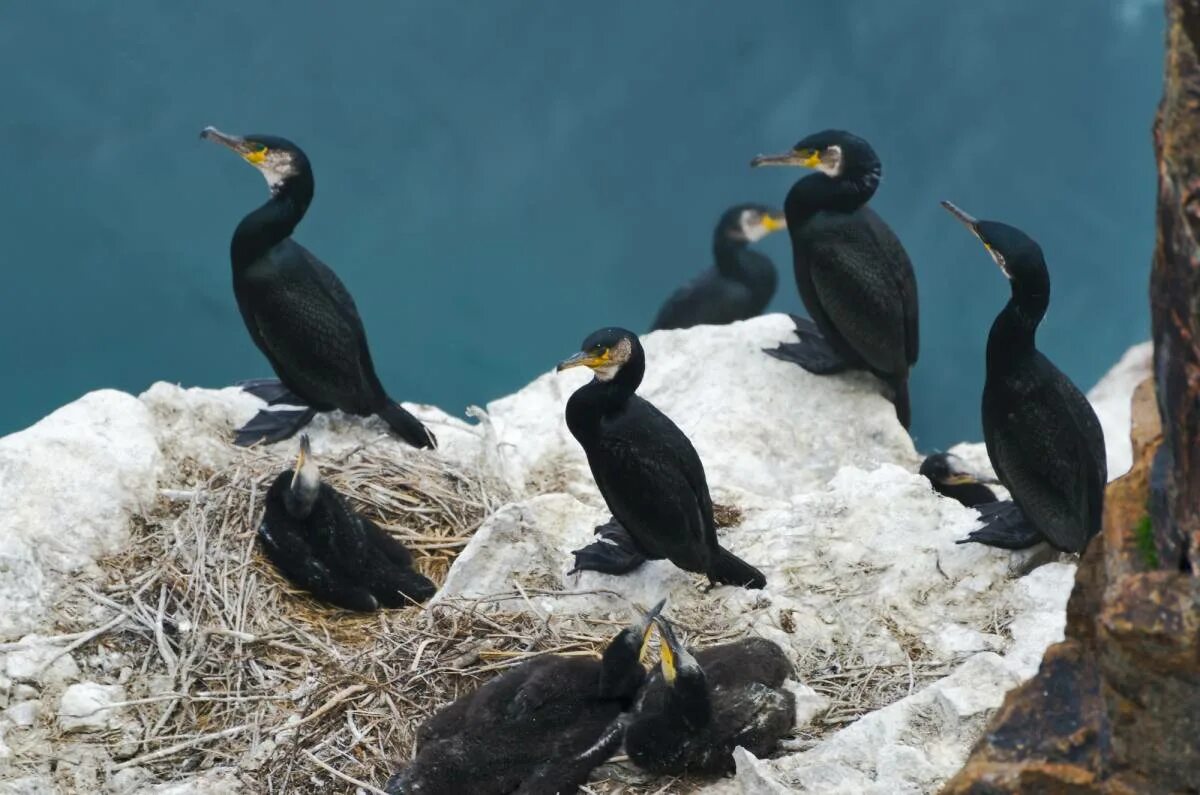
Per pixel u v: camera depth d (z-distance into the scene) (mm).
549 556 12703
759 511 13719
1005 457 12656
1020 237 12312
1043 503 12477
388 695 11094
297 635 11867
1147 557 7035
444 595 12281
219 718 11141
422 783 10031
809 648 11930
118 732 11008
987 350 12648
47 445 13172
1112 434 22172
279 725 10875
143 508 13047
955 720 10227
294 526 12422
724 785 10297
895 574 12531
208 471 13742
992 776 7023
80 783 10594
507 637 11695
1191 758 6633
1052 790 6949
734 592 12516
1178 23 6469
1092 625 7398
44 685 11320
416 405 15797
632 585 12656
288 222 14359
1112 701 6742
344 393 14500
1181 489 6668
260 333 14484
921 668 11602
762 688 10641
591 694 10852
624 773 10445
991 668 10602
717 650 11172
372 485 13758
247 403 15312
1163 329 6727
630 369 12109
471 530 13461
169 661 11461
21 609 11875
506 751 10328
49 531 12570
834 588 12469
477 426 15578
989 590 12414
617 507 12383
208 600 12008
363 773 10492
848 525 13000
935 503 13227
